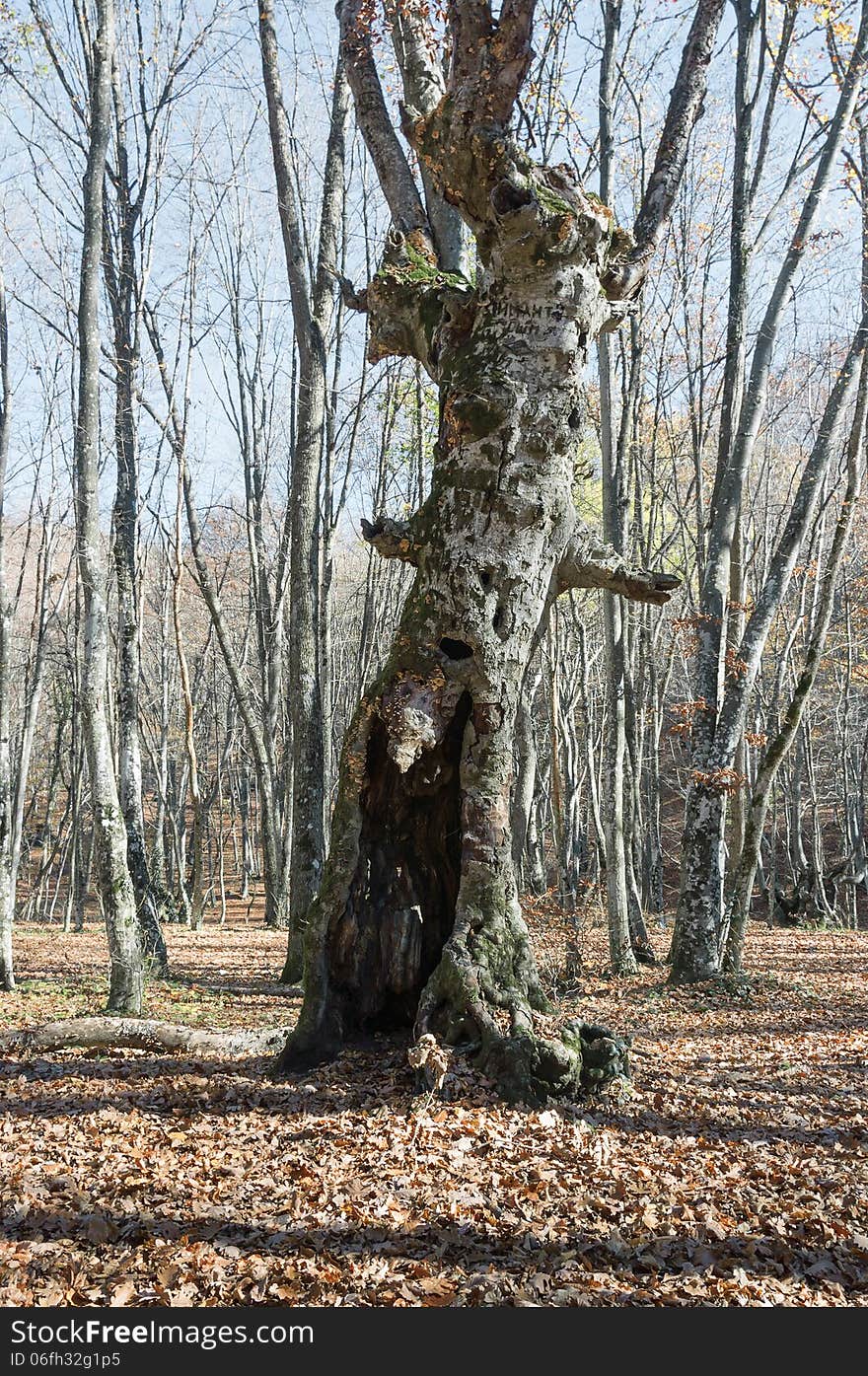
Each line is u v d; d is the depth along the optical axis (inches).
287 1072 279.9
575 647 1130.0
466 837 274.8
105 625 434.0
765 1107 279.4
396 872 297.4
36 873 1552.7
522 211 264.2
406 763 267.7
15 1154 221.0
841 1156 236.2
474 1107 237.1
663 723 1266.0
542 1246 175.3
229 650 863.1
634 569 301.7
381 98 355.9
